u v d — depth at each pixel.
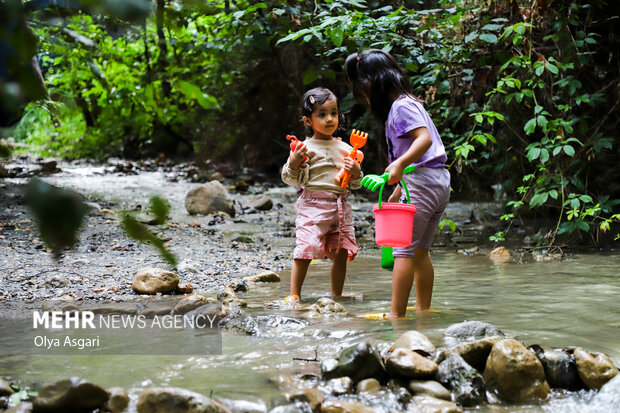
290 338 2.92
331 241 4.11
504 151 6.93
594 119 6.25
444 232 7.15
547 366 2.36
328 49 6.10
